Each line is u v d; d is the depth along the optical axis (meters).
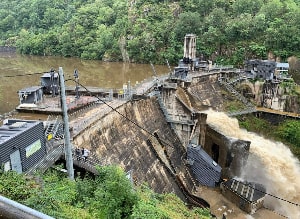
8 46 181.12
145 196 34.19
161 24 143.50
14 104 67.44
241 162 57.94
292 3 145.00
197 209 41.72
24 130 28.42
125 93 56.03
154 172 48.06
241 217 46.22
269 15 128.38
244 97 92.44
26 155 28.56
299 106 89.75
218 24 131.88
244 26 123.88
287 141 77.38
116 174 23.88
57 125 38.78
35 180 24.08
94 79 103.81
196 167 56.59
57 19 188.50
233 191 49.53
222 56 126.44
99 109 49.62
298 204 50.66
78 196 23.97
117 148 44.69
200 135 60.12
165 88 64.56
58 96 54.75
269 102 93.56
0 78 95.00
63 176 29.14
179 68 78.56
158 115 60.19
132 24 151.38
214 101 84.12
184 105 62.56
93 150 40.12
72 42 162.25
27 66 125.56
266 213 47.50
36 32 184.62
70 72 115.88
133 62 145.75
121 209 22.14
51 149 33.66
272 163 64.19
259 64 96.44
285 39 112.31
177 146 59.06
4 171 23.64
